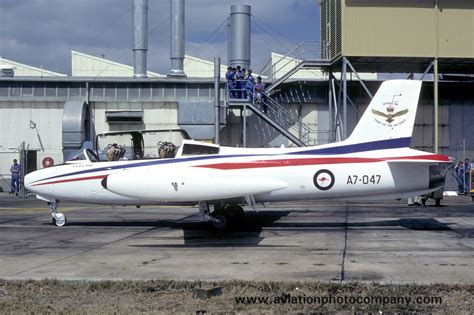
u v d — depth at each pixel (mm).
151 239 14781
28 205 26125
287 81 33562
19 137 34344
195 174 15062
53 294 8922
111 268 10961
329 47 31469
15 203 27359
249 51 35438
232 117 33719
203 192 14859
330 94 31750
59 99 34156
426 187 16234
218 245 13711
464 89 34125
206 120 32875
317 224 17719
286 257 11992
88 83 34094
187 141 16672
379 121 16297
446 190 33125
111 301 8508
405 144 16281
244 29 35156
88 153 17453
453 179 33031
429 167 16156
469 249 12844
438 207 23625
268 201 16516
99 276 10242
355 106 33812
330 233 15648
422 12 28750
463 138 34094
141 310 7973
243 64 35188
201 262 11508
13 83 34344
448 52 28812
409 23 28688
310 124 33938
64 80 34062
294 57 31438
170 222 18609
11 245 13906
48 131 34281
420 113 33969
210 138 32938
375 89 33875
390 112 16266
